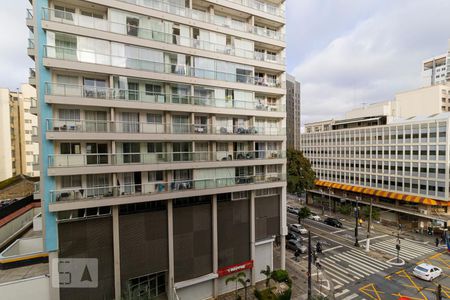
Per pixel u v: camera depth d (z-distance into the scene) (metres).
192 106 19.78
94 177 17.14
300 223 42.28
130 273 17.84
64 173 15.49
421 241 35.06
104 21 16.88
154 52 18.39
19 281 15.36
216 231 21.14
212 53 20.61
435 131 37.84
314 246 32.66
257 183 22.92
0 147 50.28
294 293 21.80
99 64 16.31
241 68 22.48
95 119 17.33
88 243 16.59
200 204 20.59
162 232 18.98
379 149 46.16
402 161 42.34
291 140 115.31
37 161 16.62
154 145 19.20
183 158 20.00
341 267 26.81
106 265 17.14
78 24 16.16
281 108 25.30
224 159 21.98
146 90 18.64
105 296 17.11
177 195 18.92
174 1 19.34
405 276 24.77
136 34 17.75
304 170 40.19
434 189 38.06
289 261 28.38
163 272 20.05
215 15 22.00
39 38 15.05
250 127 23.28
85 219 16.45
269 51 25.52
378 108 51.44
